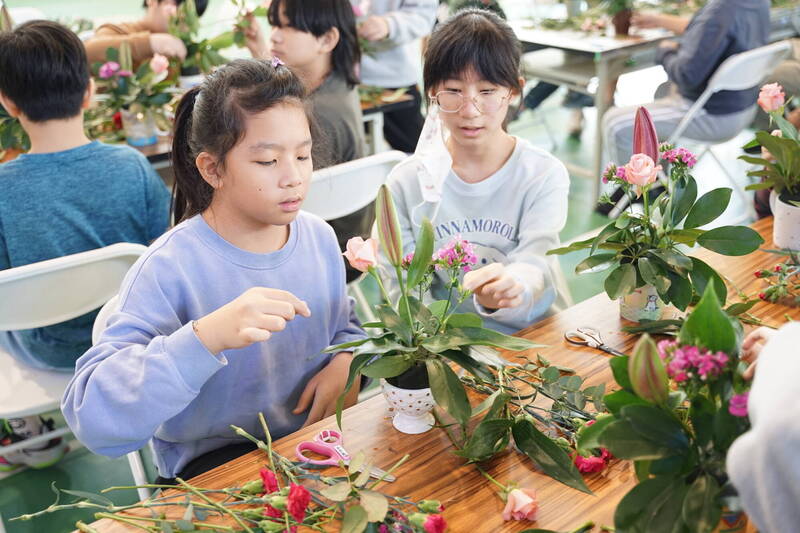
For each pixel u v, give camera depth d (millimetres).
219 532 852
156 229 1867
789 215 1395
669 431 722
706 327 712
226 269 1185
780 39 3596
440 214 1566
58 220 1732
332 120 2125
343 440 1012
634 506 720
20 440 2006
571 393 985
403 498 893
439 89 1414
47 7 7551
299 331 1263
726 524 765
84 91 1737
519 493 848
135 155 1834
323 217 1904
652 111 2961
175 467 1236
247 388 1221
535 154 1531
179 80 2791
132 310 1107
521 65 1446
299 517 786
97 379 1009
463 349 941
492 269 1169
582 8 3758
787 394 555
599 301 1356
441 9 3986
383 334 957
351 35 2150
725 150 3887
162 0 2896
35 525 1847
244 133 1051
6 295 1454
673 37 3281
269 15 2102
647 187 1136
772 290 1292
